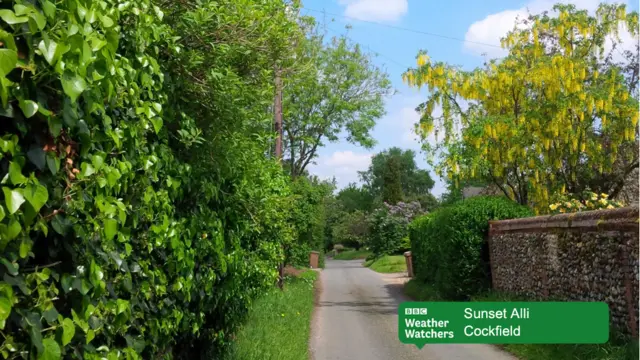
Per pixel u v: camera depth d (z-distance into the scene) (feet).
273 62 20.71
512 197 59.82
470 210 48.83
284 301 44.01
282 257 36.14
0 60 6.25
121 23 12.03
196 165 17.24
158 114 13.69
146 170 12.42
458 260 48.47
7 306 6.40
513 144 53.16
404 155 324.60
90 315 8.86
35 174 7.60
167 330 14.10
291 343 29.50
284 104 93.66
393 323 42.01
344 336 36.58
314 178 100.94
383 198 218.79
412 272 85.66
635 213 26.18
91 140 8.98
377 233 147.54
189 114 17.58
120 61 10.80
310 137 100.01
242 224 22.35
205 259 17.99
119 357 10.36
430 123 56.13
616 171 55.98
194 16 16.05
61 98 7.95
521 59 56.34
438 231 54.39
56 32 7.63
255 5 18.60
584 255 31.45
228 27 17.51
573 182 55.98
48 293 7.73
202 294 17.44
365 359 29.68
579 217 32.07
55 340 7.62
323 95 100.12
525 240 40.37
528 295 39.81
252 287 29.71
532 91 55.93
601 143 53.88
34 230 7.50
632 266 26.13
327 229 224.53
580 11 55.01
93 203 9.20
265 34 18.95
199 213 17.38
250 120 20.16
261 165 22.75
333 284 81.66
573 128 53.57
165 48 15.66
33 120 7.42
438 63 55.62
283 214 31.73
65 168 8.35
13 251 6.96
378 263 127.65
